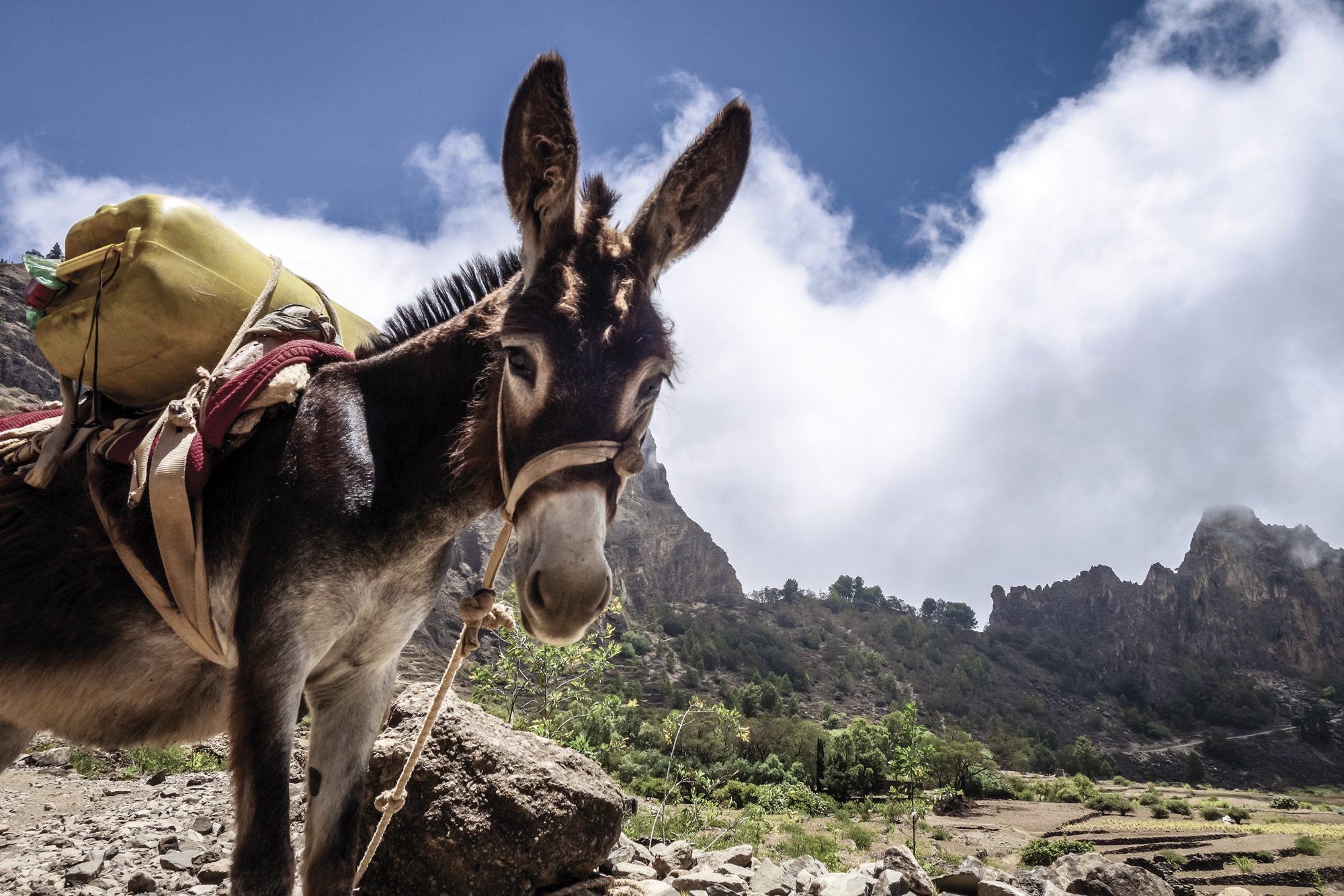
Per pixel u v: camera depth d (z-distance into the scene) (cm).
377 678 248
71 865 453
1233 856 4703
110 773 1016
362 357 257
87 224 251
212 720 238
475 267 263
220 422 218
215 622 216
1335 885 3969
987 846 4609
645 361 185
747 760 8419
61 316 240
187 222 245
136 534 215
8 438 238
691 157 206
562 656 984
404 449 226
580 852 358
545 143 190
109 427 237
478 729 382
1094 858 749
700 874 421
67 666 217
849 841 3262
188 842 494
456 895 343
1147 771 18962
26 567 217
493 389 211
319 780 243
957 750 8844
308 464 216
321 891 233
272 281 252
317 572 208
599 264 192
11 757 262
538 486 176
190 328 238
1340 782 18338
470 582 8075
